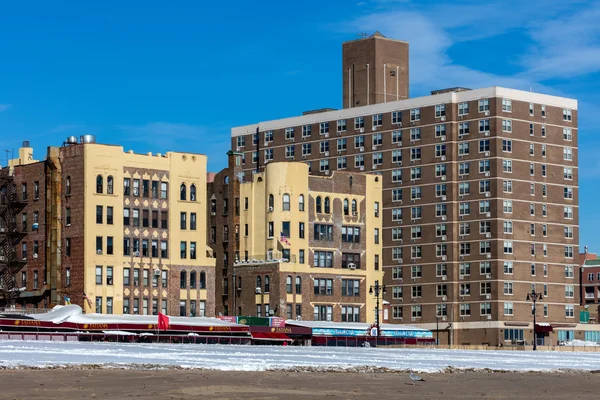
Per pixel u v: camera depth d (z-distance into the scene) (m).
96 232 191.25
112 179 193.50
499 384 100.31
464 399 86.19
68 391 80.56
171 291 199.00
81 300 189.50
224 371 101.62
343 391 88.06
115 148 194.38
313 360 129.50
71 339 174.88
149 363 109.38
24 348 135.00
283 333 197.25
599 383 104.69
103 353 128.00
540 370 122.81
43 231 194.88
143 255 196.38
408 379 101.62
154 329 183.88
